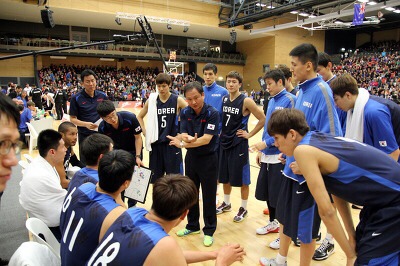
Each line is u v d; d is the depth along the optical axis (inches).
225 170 125.6
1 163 23.1
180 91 701.3
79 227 51.1
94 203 52.9
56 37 754.2
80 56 759.1
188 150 106.0
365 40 1050.1
